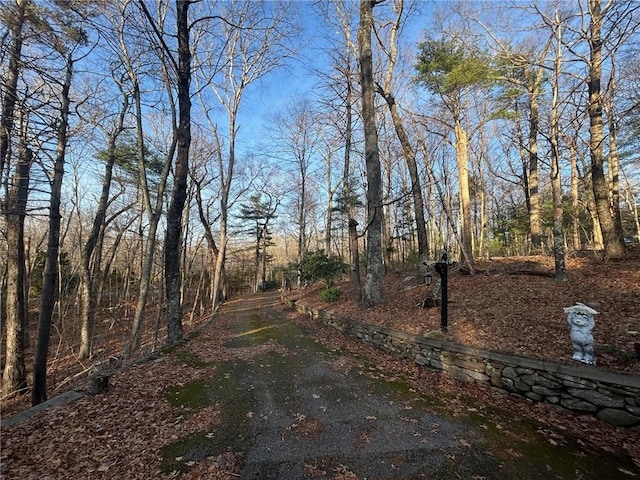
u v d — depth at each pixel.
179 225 8.68
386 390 5.00
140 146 9.09
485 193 25.58
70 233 19.94
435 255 19.22
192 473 2.94
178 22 8.30
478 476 2.88
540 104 9.45
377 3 10.23
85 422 3.79
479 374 5.02
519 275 9.45
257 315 14.57
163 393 4.86
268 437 3.60
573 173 15.88
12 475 2.84
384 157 18.33
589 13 6.96
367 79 9.91
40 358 5.62
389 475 2.92
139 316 8.07
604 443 3.37
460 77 9.19
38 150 5.72
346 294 13.65
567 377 4.00
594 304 6.25
